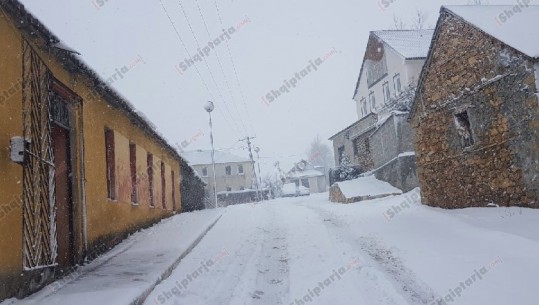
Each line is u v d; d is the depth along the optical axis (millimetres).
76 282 7223
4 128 6422
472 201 12758
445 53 13359
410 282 7121
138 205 13906
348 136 33719
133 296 6094
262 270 8602
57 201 8625
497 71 11414
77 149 9406
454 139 13352
